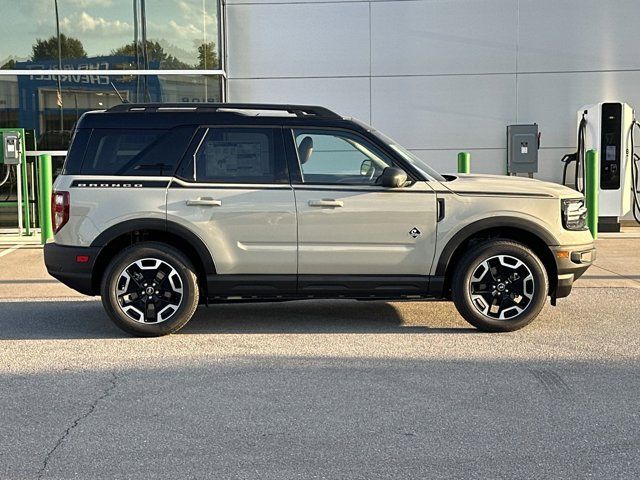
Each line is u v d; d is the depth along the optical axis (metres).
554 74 15.27
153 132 6.71
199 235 6.59
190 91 15.14
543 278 6.69
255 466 3.96
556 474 3.86
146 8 14.96
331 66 15.41
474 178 7.20
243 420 4.62
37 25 14.92
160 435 4.39
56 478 3.83
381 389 5.20
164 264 6.62
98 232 6.56
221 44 15.11
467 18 15.25
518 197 6.68
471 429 4.46
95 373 5.61
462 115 15.40
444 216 6.65
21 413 4.75
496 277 6.75
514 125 14.88
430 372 5.59
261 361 5.92
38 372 5.64
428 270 6.71
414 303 8.23
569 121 15.33
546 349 6.23
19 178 13.98
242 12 15.35
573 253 6.75
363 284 6.71
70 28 14.95
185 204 6.58
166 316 6.68
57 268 6.68
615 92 15.25
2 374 5.59
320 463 3.99
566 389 5.18
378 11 15.30
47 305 8.26
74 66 15.01
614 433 4.39
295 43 15.39
